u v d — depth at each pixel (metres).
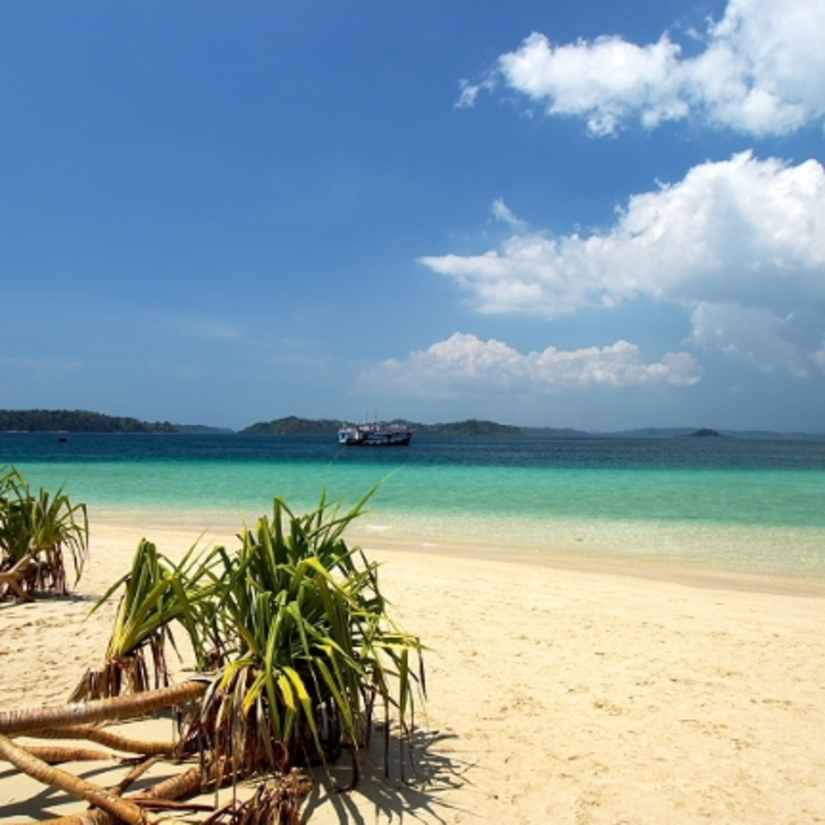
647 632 6.75
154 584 3.94
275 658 3.27
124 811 2.53
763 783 3.63
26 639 5.77
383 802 3.21
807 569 11.12
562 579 9.69
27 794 3.08
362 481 30.22
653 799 3.41
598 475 35.81
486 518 17.22
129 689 3.74
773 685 5.24
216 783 2.95
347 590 3.56
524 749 3.95
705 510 19.03
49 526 7.47
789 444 158.75
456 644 6.18
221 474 34.31
